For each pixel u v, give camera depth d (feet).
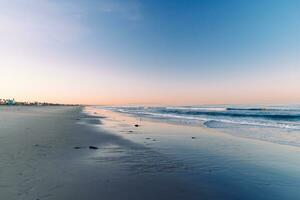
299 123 92.63
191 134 61.82
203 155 36.14
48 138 46.47
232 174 26.66
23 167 25.62
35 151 33.76
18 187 20.03
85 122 95.14
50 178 22.72
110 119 121.90
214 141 50.08
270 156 36.01
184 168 28.73
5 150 33.60
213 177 25.46
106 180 23.31
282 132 66.44
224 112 183.73
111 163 29.94
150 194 20.36
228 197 20.27
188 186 22.56
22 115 127.34
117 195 19.83
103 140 48.34
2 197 17.97
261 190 22.02
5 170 24.35
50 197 18.51
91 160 30.91
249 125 87.10
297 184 23.67
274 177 25.86
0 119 93.35
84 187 21.13
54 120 96.89
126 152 37.17
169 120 116.57
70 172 25.11
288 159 34.14
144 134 60.85
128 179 23.94
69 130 61.98
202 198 19.92
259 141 50.37
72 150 36.19
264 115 133.59
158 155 35.50
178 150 39.83
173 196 20.13
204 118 131.13
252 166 30.22
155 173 26.32
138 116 156.15
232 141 50.14
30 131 55.62
